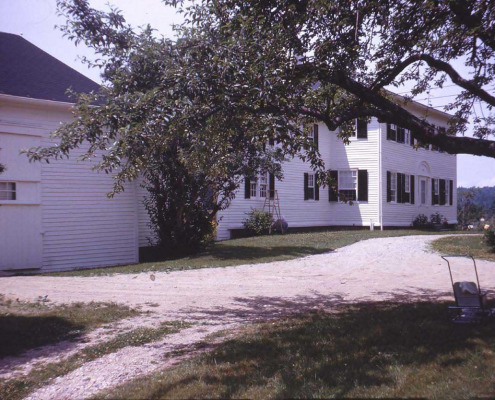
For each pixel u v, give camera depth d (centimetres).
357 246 1727
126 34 977
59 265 1497
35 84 1515
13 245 1413
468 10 852
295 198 2405
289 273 1231
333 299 903
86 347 641
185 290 1027
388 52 983
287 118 770
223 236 2083
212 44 819
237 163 1436
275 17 866
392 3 907
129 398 446
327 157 2539
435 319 665
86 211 1562
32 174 1448
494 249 1538
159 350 616
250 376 477
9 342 663
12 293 1012
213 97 736
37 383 519
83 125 728
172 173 1529
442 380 432
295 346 573
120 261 1636
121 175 791
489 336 563
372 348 541
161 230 1619
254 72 759
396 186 2591
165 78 758
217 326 727
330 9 850
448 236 2028
